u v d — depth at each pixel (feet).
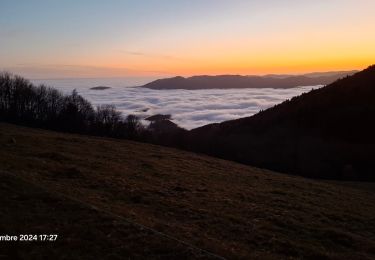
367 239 63.82
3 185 56.65
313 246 54.85
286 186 111.04
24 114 304.71
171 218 59.06
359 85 460.14
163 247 41.06
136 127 353.31
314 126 386.93
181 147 345.72
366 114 380.37
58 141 135.85
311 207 82.99
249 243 52.49
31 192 55.26
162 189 79.82
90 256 37.88
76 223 45.73
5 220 44.11
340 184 165.07
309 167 299.99
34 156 95.50
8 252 36.94
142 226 46.75
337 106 422.00
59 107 327.47
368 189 154.61
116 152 128.98
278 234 58.44
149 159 123.24
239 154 338.54
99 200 61.05
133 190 73.67
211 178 104.53
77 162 96.07
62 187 64.95
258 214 69.31
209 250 43.01
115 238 42.45
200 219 60.70
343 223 73.20
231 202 76.18
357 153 314.76
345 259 51.11
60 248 38.99
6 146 105.60
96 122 332.39
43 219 46.09
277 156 331.16
